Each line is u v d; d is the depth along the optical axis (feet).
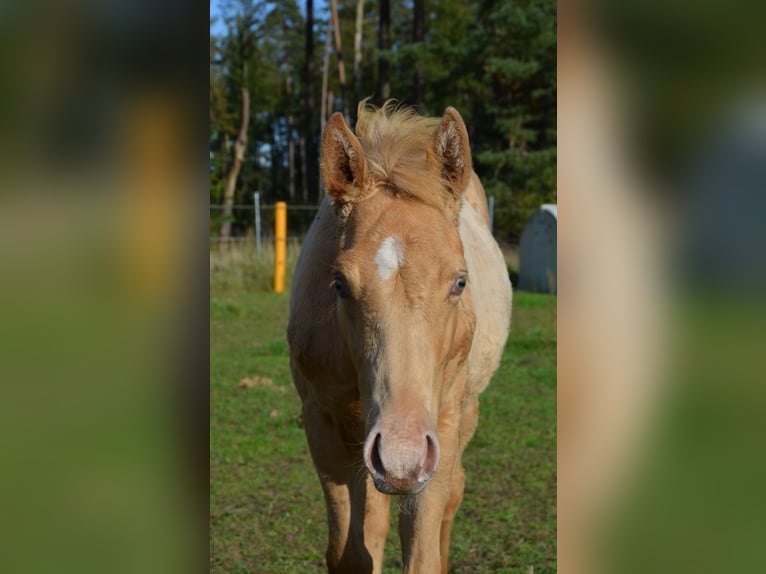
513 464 17.48
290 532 14.10
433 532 9.91
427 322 7.68
